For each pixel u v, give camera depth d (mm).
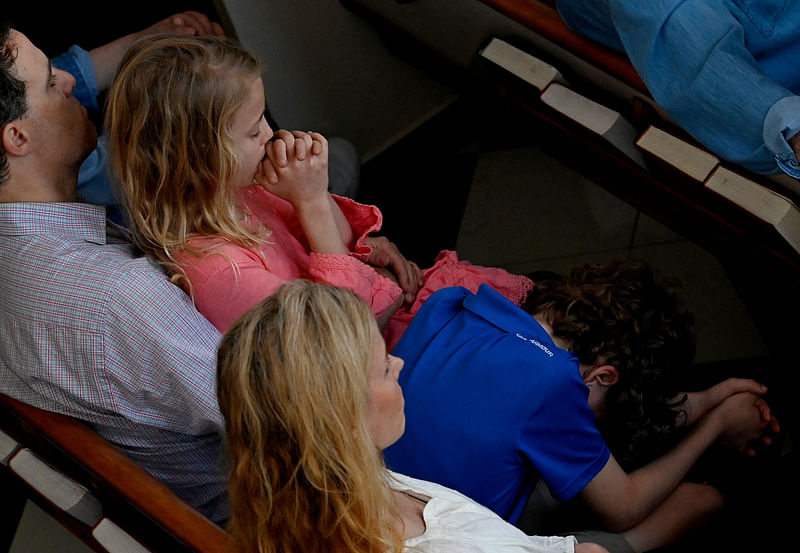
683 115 2686
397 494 1900
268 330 1544
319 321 1549
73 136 2590
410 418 2441
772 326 3631
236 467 1594
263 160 2672
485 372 2393
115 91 2398
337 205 3027
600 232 4445
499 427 2342
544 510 2791
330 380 1522
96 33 5020
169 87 2330
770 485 3053
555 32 3111
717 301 3949
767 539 2877
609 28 2926
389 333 3084
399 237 4777
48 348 2395
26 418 2480
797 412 3494
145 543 2352
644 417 2781
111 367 2357
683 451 2922
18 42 2453
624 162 3336
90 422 2502
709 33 2529
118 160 2457
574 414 2404
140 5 5043
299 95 4664
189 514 2070
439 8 3959
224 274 2436
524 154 4930
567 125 3408
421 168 5078
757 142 2547
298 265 2863
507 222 4664
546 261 4430
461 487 2389
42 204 2482
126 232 2791
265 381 1521
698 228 3305
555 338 2762
